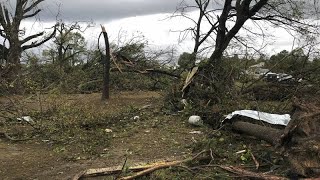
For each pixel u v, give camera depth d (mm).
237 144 7805
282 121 8125
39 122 9938
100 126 9969
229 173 6012
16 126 10055
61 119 9898
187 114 10703
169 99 12367
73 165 6941
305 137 5805
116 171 6363
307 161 5598
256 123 8203
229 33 15609
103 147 8086
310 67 11539
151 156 7406
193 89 11672
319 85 10180
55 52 28703
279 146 6176
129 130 9594
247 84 11898
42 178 6273
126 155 7488
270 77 11750
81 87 17766
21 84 15016
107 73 14359
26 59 19906
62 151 7812
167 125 10086
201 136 8844
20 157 7453
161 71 15008
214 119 9742
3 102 12406
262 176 5668
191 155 7227
